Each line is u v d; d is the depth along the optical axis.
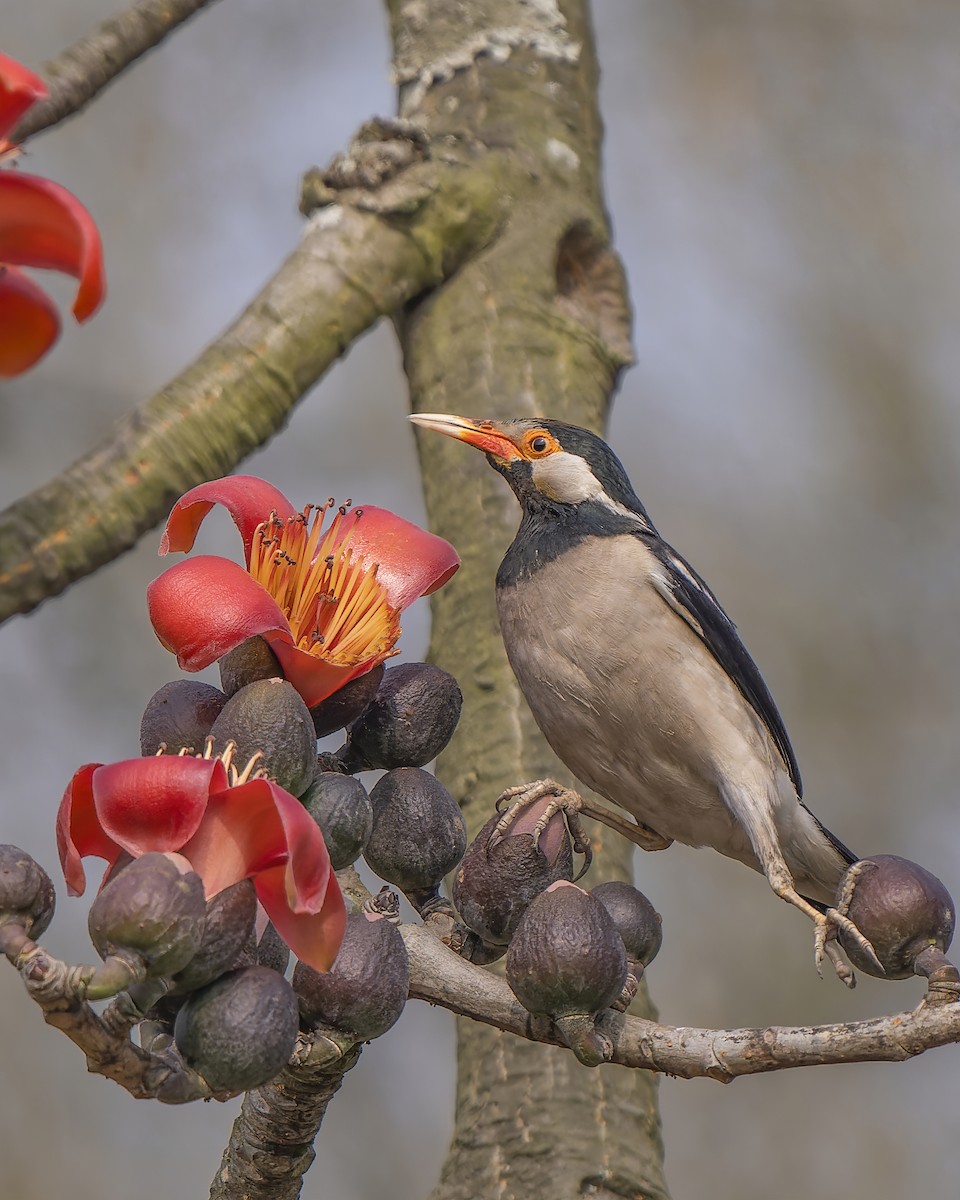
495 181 9.70
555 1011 4.62
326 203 9.27
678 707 8.42
